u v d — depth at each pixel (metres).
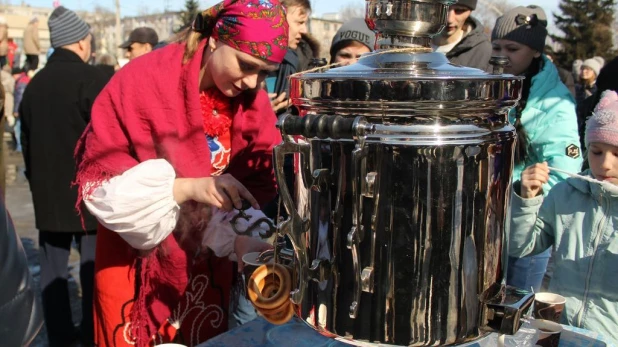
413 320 0.79
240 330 1.17
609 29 16.03
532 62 2.01
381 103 0.75
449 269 0.78
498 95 0.78
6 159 7.02
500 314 0.82
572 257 1.58
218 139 1.36
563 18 16.12
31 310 0.79
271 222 1.24
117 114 1.22
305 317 0.87
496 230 0.83
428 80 0.73
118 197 1.11
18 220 4.48
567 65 15.74
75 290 3.14
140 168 1.14
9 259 0.74
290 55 2.40
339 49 2.27
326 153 0.80
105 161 1.22
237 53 1.17
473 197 0.78
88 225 2.41
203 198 1.12
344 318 0.82
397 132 0.76
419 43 0.86
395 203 0.77
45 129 2.38
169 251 1.29
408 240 0.77
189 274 1.36
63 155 2.38
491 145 0.79
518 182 1.50
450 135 0.76
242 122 1.35
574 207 1.59
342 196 0.79
